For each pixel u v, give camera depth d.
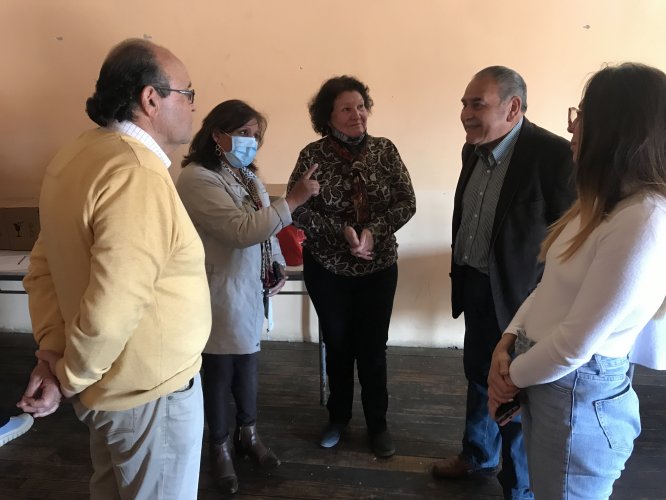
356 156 1.86
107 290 0.90
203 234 1.67
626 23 2.46
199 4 2.66
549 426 1.01
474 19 2.54
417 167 2.77
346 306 1.96
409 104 2.68
